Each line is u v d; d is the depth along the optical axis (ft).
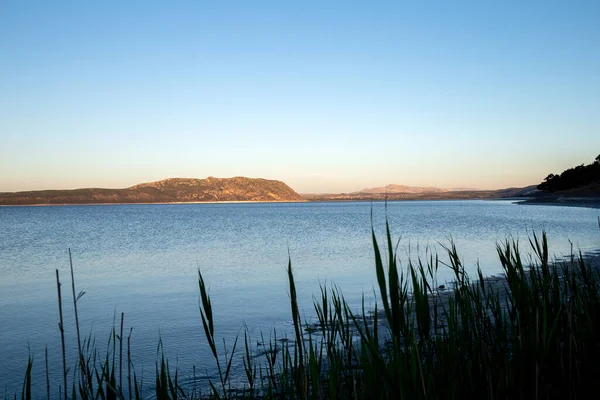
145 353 26.43
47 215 467.93
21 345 29.45
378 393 7.71
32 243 131.54
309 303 40.29
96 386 20.24
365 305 37.55
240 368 22.52
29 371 8.05
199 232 170.30
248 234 152.56
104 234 169.99
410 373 7.52
